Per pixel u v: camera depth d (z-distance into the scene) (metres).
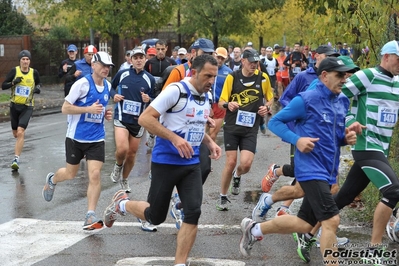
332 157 6.14
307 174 6.02
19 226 8.23
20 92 12.42
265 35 46.38
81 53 38.34
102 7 30.20
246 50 8.96
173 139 5.99
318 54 8.08
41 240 7.61
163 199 6.36
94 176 8.16
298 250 6.78
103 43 40.75
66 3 31.30
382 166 6.67
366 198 8.41
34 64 35.41
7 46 33.94
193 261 6.84
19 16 37.41
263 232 6.54
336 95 6.19
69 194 10.12
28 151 14.30
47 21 32.94
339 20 9.59
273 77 26.64
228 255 7.05
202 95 6.27
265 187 8.74
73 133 8.38
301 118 6.12
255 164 12.68
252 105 8.97
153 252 7.16
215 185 10.72
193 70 6.17
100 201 9.62
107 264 6.75
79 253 7.12
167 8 32.12
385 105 6.78
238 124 8.97
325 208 5.93
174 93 6.08
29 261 6.84
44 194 9.06
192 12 38.38
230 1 37.44
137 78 9.85
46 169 12.23
